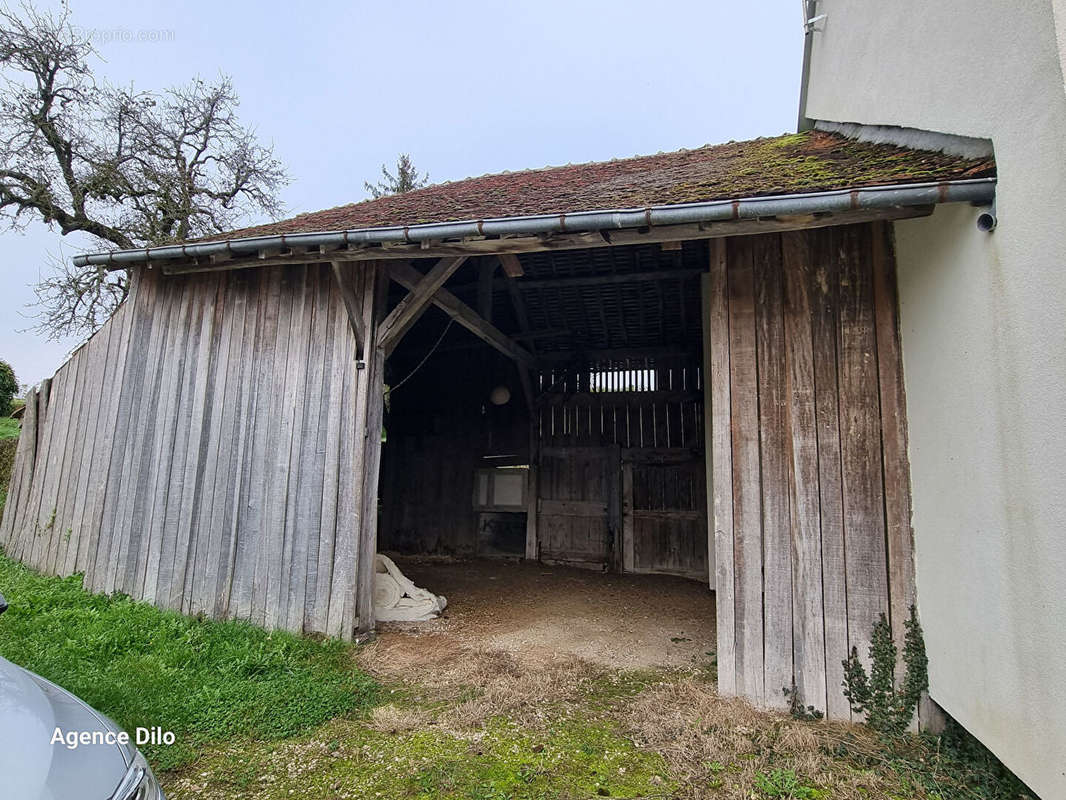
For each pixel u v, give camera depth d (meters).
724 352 3.67
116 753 1.80
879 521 3.23
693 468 8.19
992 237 2.39
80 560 5.57
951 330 2.72
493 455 9.21
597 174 5.91
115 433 5.61
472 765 2.69
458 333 8.96
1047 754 2.04
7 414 15.50
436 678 3.81
